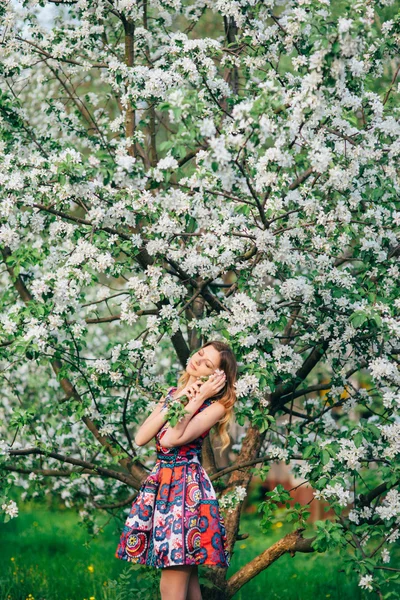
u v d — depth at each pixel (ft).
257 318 13.26
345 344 14.39
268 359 13.92
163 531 11.75
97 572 21.06
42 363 14.70
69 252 14.80
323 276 13.97
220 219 13.21
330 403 15.20
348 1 11.92
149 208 12.80
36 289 12.78
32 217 14.34
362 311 12.78
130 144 15.24
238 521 15.64
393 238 14.17
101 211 12.71
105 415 15.74
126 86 15.01
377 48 14.15
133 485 15.61
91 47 16.25
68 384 16.21
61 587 19.56
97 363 13.92
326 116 12.93
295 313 15.72
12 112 15.03
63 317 13.16
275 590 19.98
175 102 11.01
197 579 12.65
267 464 15.74
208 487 12.10
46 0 16.20
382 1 14.46
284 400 16.07
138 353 13.73
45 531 27.55
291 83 14.25
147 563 11.92
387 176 13.93
